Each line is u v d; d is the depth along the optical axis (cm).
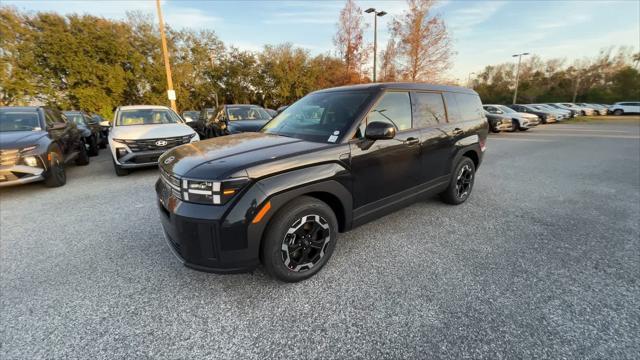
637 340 174
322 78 2881
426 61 1898
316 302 213
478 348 170
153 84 2742
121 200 454
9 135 494
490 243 301
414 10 1848
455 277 241
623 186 514
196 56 3259
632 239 307
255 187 201
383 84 296
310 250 237
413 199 328
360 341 177
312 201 229
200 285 235
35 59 2269
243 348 173
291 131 297
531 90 5031
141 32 2717
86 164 775
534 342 173
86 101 2395
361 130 262
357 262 266
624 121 2488
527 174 611
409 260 269
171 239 229
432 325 188
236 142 268
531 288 225
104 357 168
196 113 1584
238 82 3434
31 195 486
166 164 244
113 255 285
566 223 352
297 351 171
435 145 339
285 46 3322
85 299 219
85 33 2380
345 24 2164
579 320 191
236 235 198
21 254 288
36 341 179
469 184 417
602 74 4734
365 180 265
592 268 253
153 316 201
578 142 1138
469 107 406
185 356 168
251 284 235
